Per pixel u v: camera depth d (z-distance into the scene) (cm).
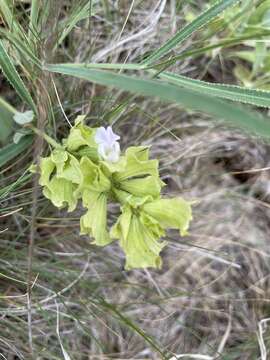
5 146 27
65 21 28
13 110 25
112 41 31
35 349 29
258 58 32
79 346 31
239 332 34
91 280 31
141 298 33
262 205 35
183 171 34
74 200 22
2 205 29
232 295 34
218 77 35
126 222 20
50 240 30
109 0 32
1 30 23
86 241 31
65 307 30
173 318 33
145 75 31
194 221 34
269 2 30
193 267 34
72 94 30
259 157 35
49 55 26
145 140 32
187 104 17
